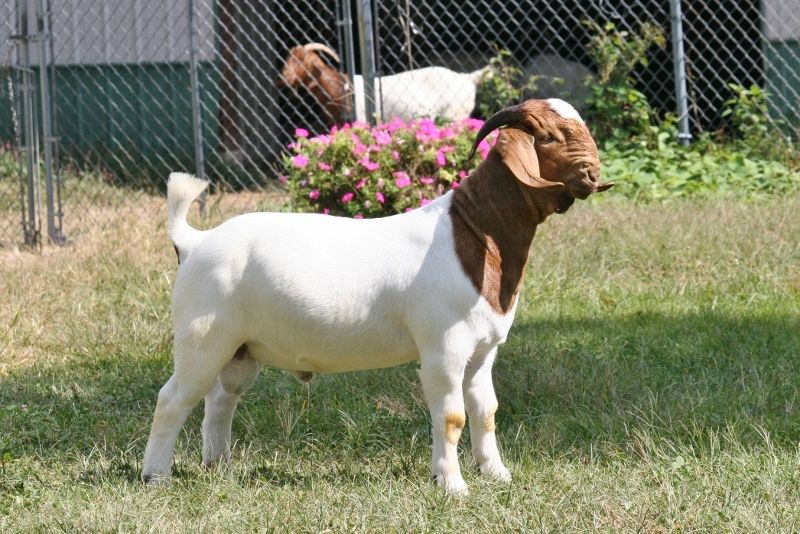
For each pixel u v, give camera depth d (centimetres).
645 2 1603
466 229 511
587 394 682
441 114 1403
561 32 1669
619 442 600
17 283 968
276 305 516
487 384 546
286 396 699
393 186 1018
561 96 1529
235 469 570
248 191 1393
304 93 1583
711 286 941
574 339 803
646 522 483
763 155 1383
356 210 1024
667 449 586
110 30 1482
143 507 507
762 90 1430
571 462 578
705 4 1432
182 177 537
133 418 668
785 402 658
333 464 591
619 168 1316
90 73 1490
